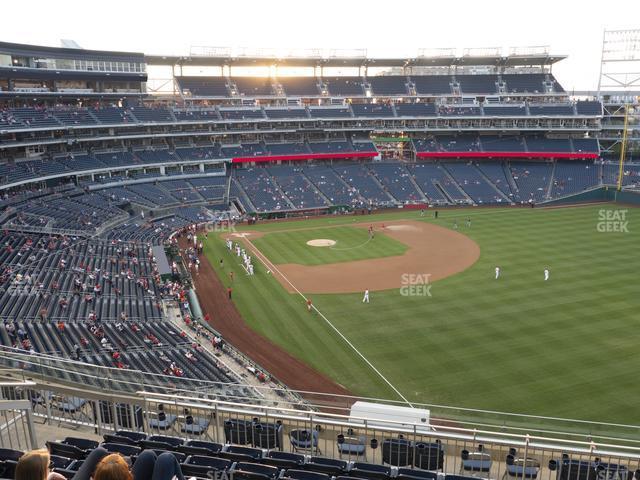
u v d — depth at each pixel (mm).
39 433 13289
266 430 14766
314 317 39875
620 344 33344
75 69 75938
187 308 40375
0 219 52594
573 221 72062
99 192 72250
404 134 102625
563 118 97125
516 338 34656
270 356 33469
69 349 29328
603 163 95938
